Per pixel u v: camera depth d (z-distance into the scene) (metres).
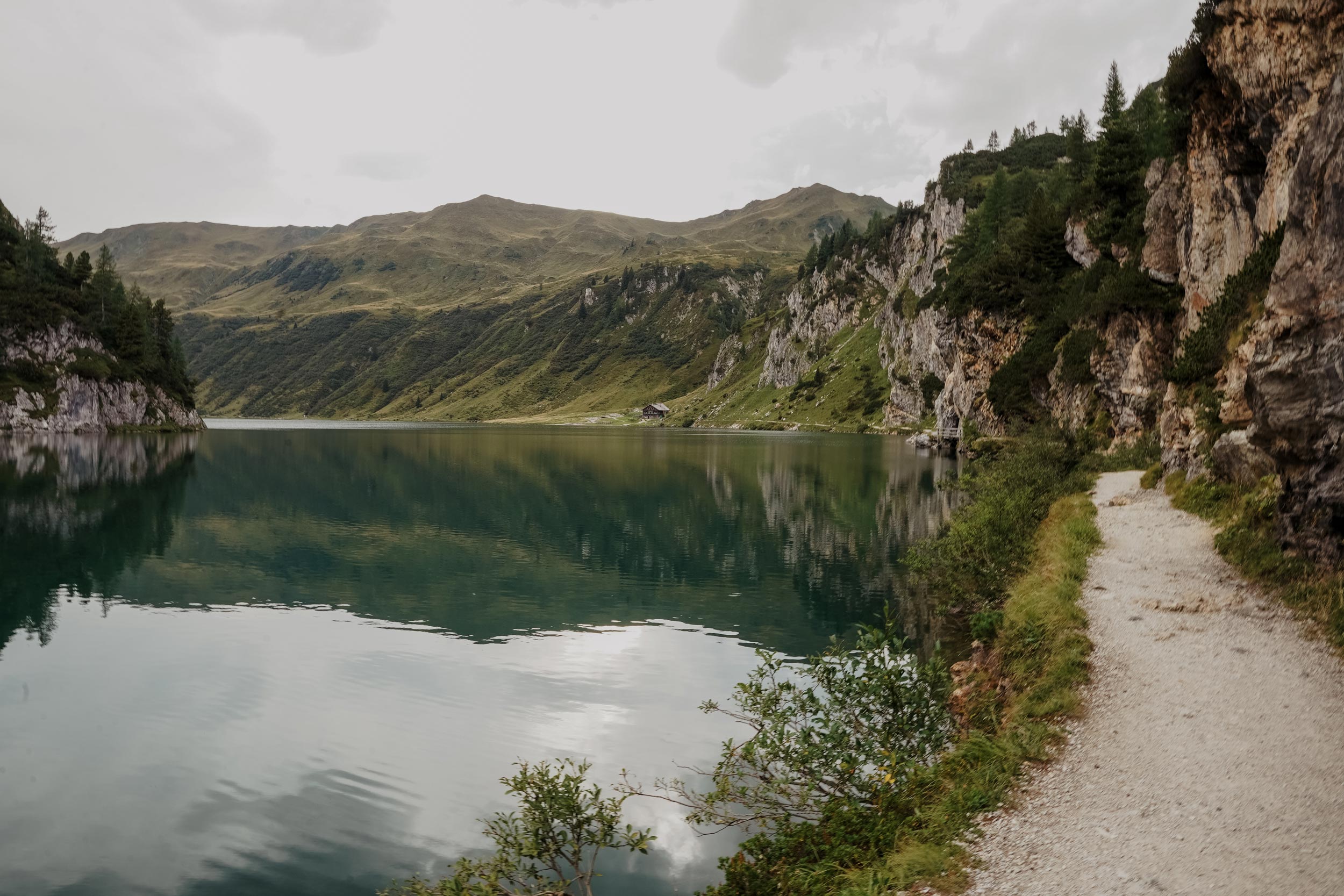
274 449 171.75
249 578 49.66
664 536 62.97
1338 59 33.16
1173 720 13.97
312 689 29.84
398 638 36.59
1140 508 34.50
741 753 17.78
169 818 20.17
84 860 18.25
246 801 21.14
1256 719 13.72
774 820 16.58
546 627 38.19
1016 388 90.88
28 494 86.06
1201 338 40.59
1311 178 19.69
